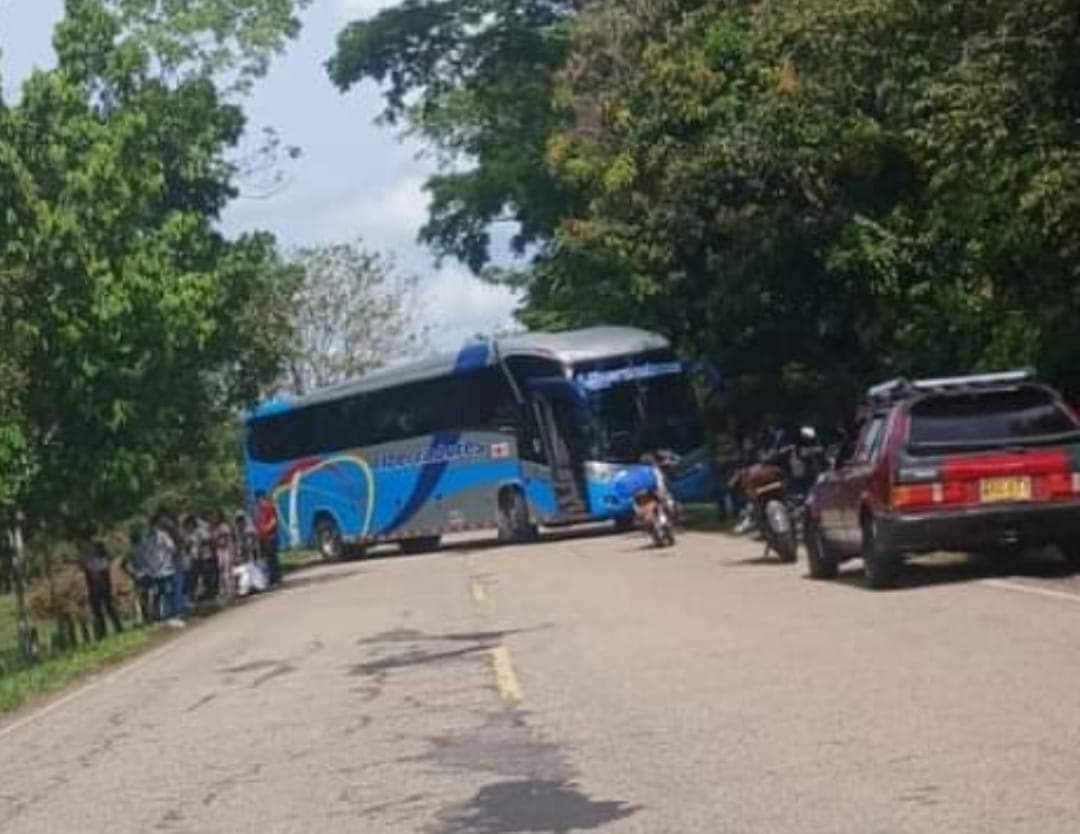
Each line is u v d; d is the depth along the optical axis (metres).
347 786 11.88
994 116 22.77
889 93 30.55
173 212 37.97
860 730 11.78
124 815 11.73
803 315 37.72
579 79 42.88
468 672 17.48
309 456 49.19
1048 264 23.98
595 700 14.44
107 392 33.25
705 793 10.34
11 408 30.73
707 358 41.69
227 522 41.00
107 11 37.47
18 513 31.66
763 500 27.19
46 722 18.22
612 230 39.03
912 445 19.36
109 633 33.12
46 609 41.19
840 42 30.69
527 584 28.22
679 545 34.47
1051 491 19.19
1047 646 14.66
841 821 9.27
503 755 12.37
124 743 15.43
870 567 20.11
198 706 17.52
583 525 45.41
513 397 42.88
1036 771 10.05
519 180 53.06
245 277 38.22
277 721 15.55
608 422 40.81
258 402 42.84
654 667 16.00
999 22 23.25
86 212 32.94
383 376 46.84
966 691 12.87
